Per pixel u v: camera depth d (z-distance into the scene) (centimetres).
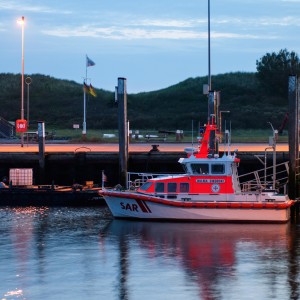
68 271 5244
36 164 8888
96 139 13412
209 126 7094
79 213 7600
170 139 13950
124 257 5647
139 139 13725
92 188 8475
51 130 17700
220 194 6931
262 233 6488
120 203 7125
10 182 8250
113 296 4688
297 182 7712
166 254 5738
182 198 6975
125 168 8225
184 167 7106
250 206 6869
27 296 4678
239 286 4881
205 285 4903
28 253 5775
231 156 7019
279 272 5206
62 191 8150
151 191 7062
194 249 5897
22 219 7244
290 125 7725
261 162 8069
